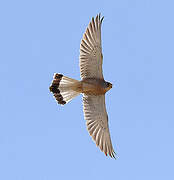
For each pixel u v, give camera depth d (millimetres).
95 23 16438
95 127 17609
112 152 17531
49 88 16609
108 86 17000
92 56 16578
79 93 17000
